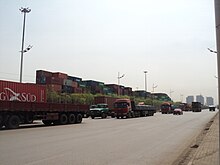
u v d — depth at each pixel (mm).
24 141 14539
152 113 55625
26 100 26859
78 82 72562
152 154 11062
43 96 29125
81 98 57625
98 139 15656
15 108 23469
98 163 9164
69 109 29625
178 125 27625
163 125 27547
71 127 24891
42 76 59906
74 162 9258
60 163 9062
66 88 64750
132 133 19328
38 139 15469
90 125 27578
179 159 10141
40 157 10047
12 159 9633
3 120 23031
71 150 11680
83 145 13219
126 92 97312
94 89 77000
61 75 64812
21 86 26438
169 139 16109
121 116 44812
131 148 12484
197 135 18562
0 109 22156
